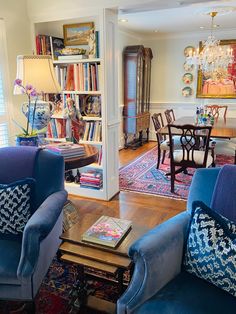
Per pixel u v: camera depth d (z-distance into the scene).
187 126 3.29
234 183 1.41
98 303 1.62
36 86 2.30
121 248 1.36
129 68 5.61
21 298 1.53
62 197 1.84
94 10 2.95
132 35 5.97
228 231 1.24
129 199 3.42
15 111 3.19
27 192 1.72
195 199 1.55
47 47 3.30
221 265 1.18
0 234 1.72
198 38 5.99
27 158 1.92
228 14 4.30
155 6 2.88
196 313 1.08
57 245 1.95
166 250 1.25
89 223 1.59
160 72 6.49
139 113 5.96
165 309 1.11
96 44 3.06
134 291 1.20
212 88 6.09
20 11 3.16
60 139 3.42
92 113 3.30
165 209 3.14
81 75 3.20
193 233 1.32
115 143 3.44
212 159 3.67
